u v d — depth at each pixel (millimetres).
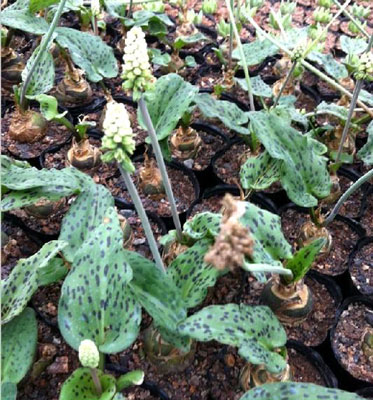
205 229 341
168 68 589
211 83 595
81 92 543
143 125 392
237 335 281
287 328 380
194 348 350
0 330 289
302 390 273
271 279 376
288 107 498
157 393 341
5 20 467
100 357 298
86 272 289
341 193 477
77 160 471
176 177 482
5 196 373
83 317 281
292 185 380
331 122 543
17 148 502
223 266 196
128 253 311
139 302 287
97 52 486
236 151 510
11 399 281
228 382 349
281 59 597
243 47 544
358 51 567
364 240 438
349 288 412
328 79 467
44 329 370
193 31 638
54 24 426
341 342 373
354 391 355
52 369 346
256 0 660
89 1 596
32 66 449
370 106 532
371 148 448
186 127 479
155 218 445
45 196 361
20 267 328
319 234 418
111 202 355
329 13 694
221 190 471
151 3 629
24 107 488
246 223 325
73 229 343
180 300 296
